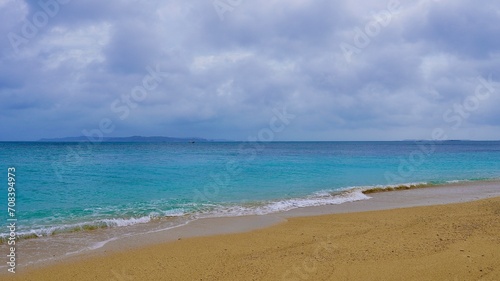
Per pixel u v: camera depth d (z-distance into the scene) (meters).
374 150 79.25
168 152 60.97
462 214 13.34
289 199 17.58
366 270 7.67
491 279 7.11
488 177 26.78
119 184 21.92
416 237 10.20
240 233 11.24
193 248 9.65
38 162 35.50
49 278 7.59
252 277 7.44
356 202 17.06
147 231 11.58
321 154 58.09
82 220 12.93
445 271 7.54
